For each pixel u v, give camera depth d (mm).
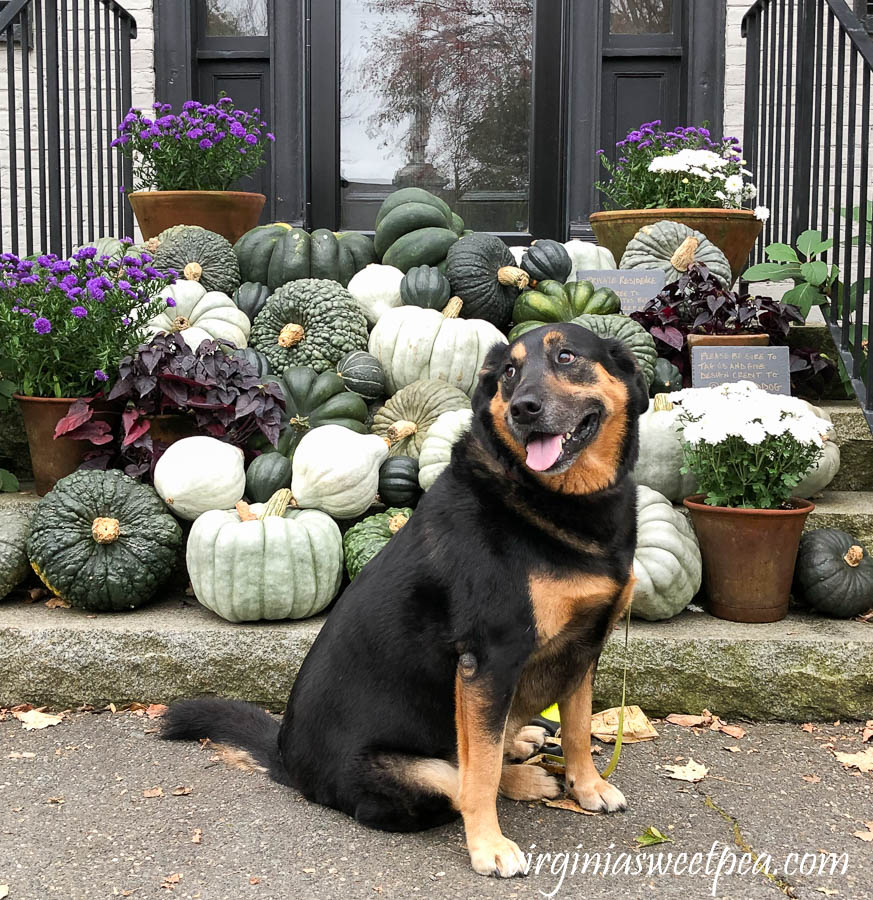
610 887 2541
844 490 4723
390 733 2758
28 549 3951
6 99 7027
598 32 6922
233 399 4348
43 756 3307
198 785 3104
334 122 7250
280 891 2506
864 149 4496
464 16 7277
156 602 4129
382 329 4984
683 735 3494
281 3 7000
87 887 2520
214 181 6098
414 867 2631
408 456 4512
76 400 4285
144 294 4473
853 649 3580
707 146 6934
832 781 3125
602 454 2729
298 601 3812
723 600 3865
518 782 3029
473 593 2629
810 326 5387
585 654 2832
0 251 4969
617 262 5922
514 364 2740
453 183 7434
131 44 7020
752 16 6305
